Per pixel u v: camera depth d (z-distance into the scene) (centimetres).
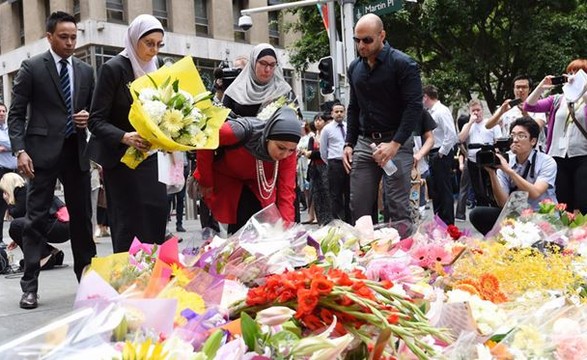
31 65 485
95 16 2597
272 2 3222
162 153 395
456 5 1903
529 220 391
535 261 299
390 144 507
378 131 530
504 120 896
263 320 167
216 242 268
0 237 814
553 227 388
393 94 519
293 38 3275
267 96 457
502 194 533
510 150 566
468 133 998
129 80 408
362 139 541
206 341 157
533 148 557
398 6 1066
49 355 137
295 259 244
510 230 360
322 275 176
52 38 489
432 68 2214
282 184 421
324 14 1338
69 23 489
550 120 647
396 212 525
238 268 234
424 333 172
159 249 228
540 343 189
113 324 150
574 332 193
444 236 349
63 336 142
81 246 502
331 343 156
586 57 1986
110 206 412
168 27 2859
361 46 513
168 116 341
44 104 486
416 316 178
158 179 405
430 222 366
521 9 1958
